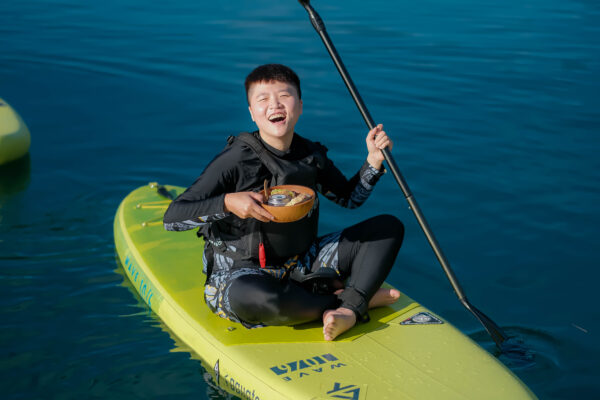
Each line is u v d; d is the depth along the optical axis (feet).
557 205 14.16
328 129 17.94
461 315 10.52
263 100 8.89
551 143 17.39
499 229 13.17
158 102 20.04
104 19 28.86
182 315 9.55
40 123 18.51
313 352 8.58
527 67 23.54
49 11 29.99
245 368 8.39
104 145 17.16
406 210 13.89
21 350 9.34
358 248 9.39
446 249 12.46
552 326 10.19
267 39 26.05
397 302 9.80
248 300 8.68
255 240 9.05
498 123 18.65
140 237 11.76
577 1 33.47
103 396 8.50
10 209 13.76
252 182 9.05
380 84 21.52
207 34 26.68
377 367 8.29
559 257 12.22
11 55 23.90
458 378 8.13
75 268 11.55
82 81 21.70
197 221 8.61
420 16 30.12
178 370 8.98
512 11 31.45
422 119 18.80
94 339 9.61
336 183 9.86
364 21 28.91
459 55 24.67
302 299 8.83
